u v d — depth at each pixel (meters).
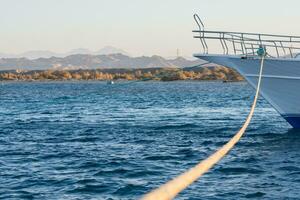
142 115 56.72
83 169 25.19
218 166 25.08
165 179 22.89
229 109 65.25
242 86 186.38
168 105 74.62
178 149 31.28
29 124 47.91
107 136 37.97
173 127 43.31
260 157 27.66
